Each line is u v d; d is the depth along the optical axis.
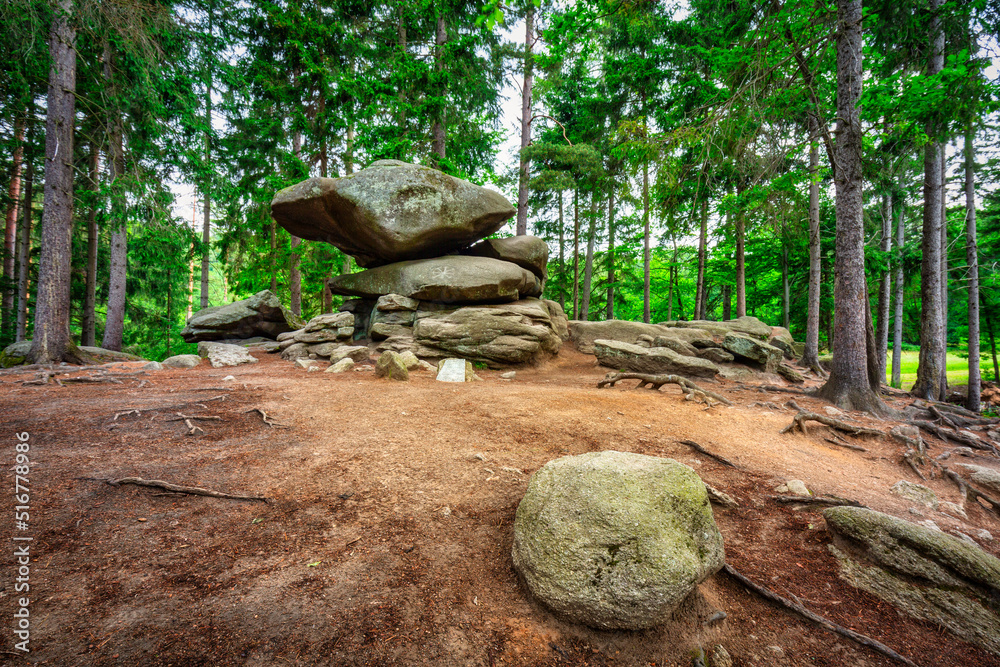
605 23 16.22
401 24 16.73
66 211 10.46
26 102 12.01
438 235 12.64
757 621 2.69
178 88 11.48
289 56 15.98
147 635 2.18
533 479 3.34
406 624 2.41
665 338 14.20
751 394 9.52
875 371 8.97
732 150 9.34
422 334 11.71
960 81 8.02
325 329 13.02
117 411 5.62
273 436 5.05
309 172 16.20
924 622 2.77
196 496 3.58
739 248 19.98
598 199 20.94
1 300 18.03
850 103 8.30
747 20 9.32
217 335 14.92
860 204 8.51
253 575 2.70
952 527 4.02
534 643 2.38
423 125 16.45
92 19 9.74
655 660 2.37
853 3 8.12
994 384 17.92
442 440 5.13
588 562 2.58
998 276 16.14
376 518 3.43
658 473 3.10
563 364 13.27
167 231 12.05
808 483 4.70
